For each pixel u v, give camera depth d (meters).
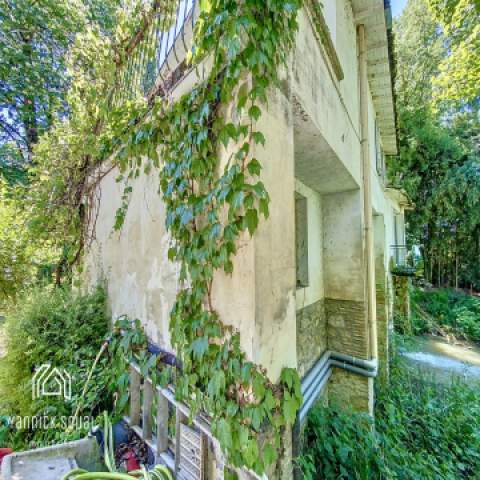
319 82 1.85
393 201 8.09
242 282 1.16
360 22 3.44
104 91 2.67
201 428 1.34
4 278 4.13
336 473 2.01
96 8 5.76
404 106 10.61
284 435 1.26
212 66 1.35
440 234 10.80
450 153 9.89
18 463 1.33
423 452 2.73
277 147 1.30
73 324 2.75
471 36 5.11
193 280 1.39
